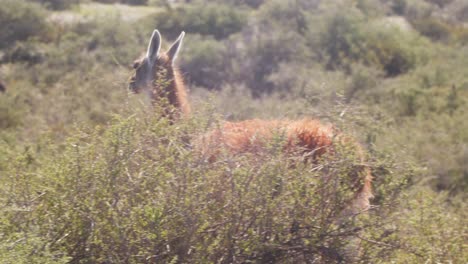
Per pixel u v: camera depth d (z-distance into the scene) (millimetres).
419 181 38375
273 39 88812
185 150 20328
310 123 24328
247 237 19625
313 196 20062
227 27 107562
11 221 20250
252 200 19516
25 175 22062
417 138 50812
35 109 60219
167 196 19344
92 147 20766
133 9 135625
